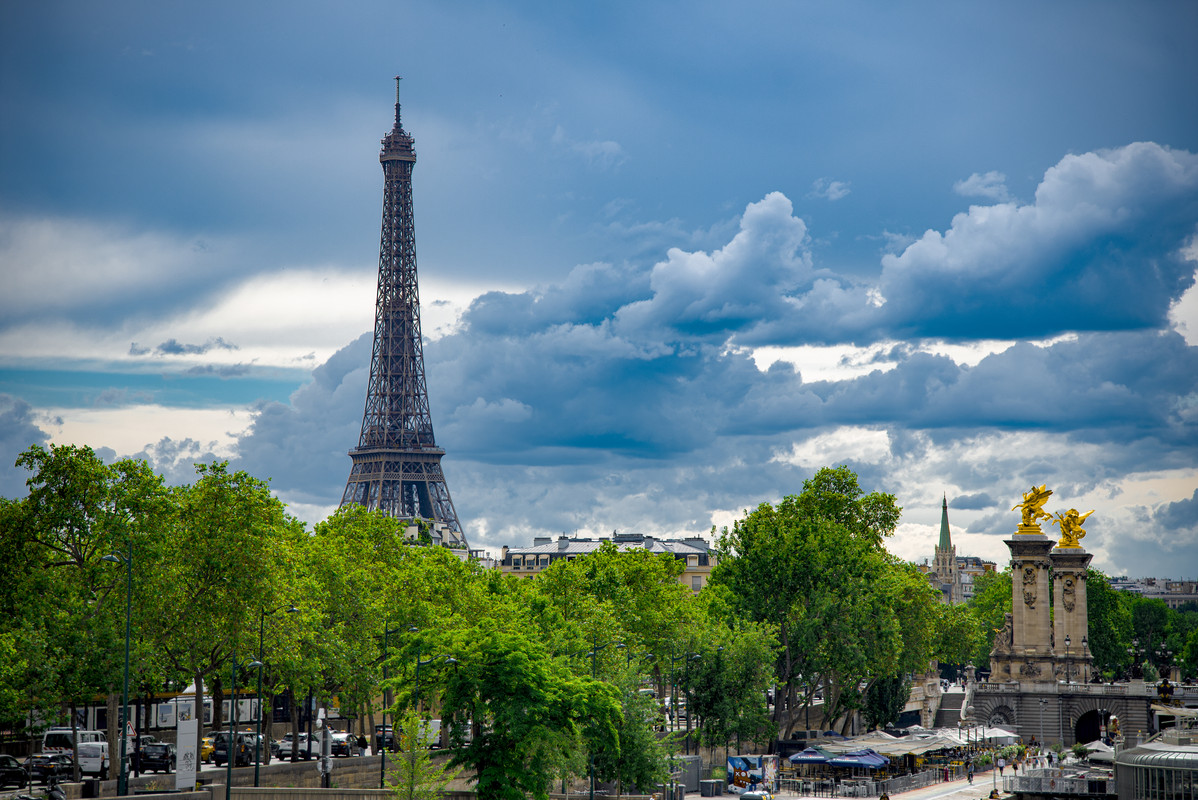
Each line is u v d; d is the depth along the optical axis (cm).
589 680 11419
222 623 12619
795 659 18850
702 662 16312
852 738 17838
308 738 14200
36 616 11369
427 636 11081
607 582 17650
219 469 12850
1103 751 18512
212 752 13200
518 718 10431
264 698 13738
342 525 17312
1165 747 13475
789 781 15750
